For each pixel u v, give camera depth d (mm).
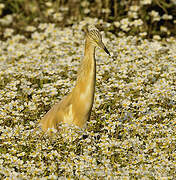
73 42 20266
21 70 17297
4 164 11711
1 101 15125
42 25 22047
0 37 24969
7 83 16031
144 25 23406
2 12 26328
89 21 21938
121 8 24500
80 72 12320
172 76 16594
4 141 12594
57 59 18875
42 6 25906
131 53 18453
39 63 17844
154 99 14984
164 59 17922
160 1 23781
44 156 12094
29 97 16016
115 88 16172
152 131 12906
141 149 12180
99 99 14695
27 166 11398
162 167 11352
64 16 24859
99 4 24625
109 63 17656
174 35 23328
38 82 17797
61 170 11266
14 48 20594
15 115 14266
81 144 12594
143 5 23609
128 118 13883
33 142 12695
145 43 19625
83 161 11484
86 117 12781
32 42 21297
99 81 16500
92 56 12227
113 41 19891
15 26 25516
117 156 12227
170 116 14336
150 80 17328
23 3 26156
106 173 10992
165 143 12344
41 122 13352
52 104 15148
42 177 10727
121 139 12875
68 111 12633
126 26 21094
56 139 12508
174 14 24031
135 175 11242
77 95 12383
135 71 17594
